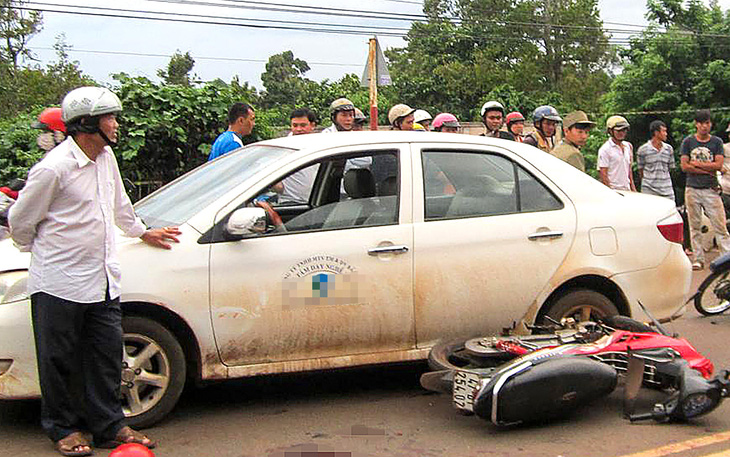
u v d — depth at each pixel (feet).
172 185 18.72
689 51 79.92
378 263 16.79
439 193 17.61
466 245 17.40
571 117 26.61
